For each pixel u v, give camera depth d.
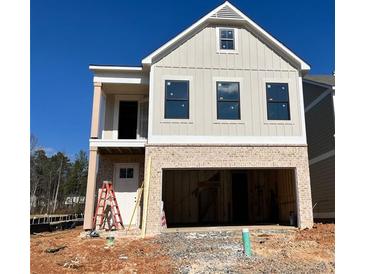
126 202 14.63
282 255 8.32
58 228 18.12
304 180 12.84
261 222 15.48
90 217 12.41
